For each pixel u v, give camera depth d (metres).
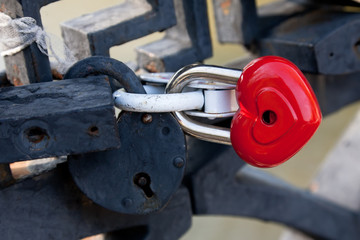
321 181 1.58
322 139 2.83
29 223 0.72
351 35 0.96
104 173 0.67
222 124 0.79
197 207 0.98
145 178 0.68
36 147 0.58
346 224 1.40
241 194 1.06
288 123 0.61
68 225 0.75
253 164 0.65
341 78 1.17
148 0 0.86
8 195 0.69
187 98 0.66
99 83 0.65
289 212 1.23
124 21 0.83
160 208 0.70
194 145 0.99
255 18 1.09
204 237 2.42
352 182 1.51
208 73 0.66
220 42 1.19
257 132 0.63
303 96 0.61
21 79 0.76
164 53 0.97
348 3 1.03
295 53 0.98
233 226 2.50
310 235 1.34
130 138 0.67
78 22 0.86
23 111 0.58
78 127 0.58
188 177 0.96
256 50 1.11
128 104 0.65
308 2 1.11
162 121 0.67
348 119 2.94
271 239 2.41
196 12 0.95
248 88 0.62
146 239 0.85
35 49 0.72
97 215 0.77
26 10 0.70
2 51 0.74
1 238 0.71
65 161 0.72
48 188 0.72
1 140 0.57
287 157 0.63
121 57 1.10
